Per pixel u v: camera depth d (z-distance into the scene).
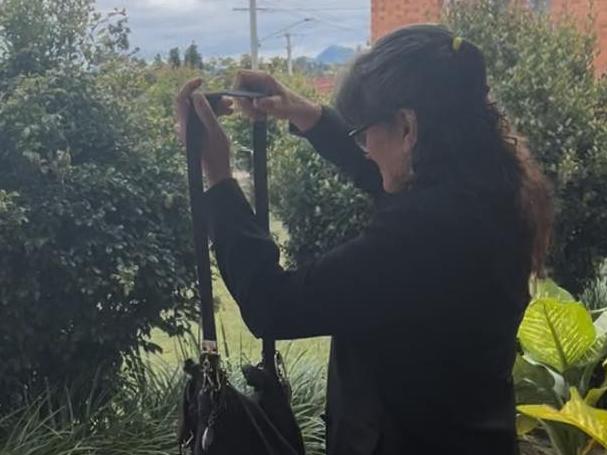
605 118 4.90
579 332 3.67
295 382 3.74
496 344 1.60
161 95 3.82
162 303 3.43
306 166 4.51
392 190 1.63
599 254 4.77
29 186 3.29
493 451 1.62
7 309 3.20
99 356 3.53
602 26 9.53
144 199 3.42
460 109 1.56
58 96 3.42
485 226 1.52
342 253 1.52
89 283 3.21
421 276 1.50
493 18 4.89
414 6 11.09
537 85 4.62
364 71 1.62
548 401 3.78
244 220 1.64
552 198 1.79
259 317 1.57
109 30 3.67
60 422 3.35
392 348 1.55
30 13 3.53
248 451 1.78
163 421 3.44
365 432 1.60
